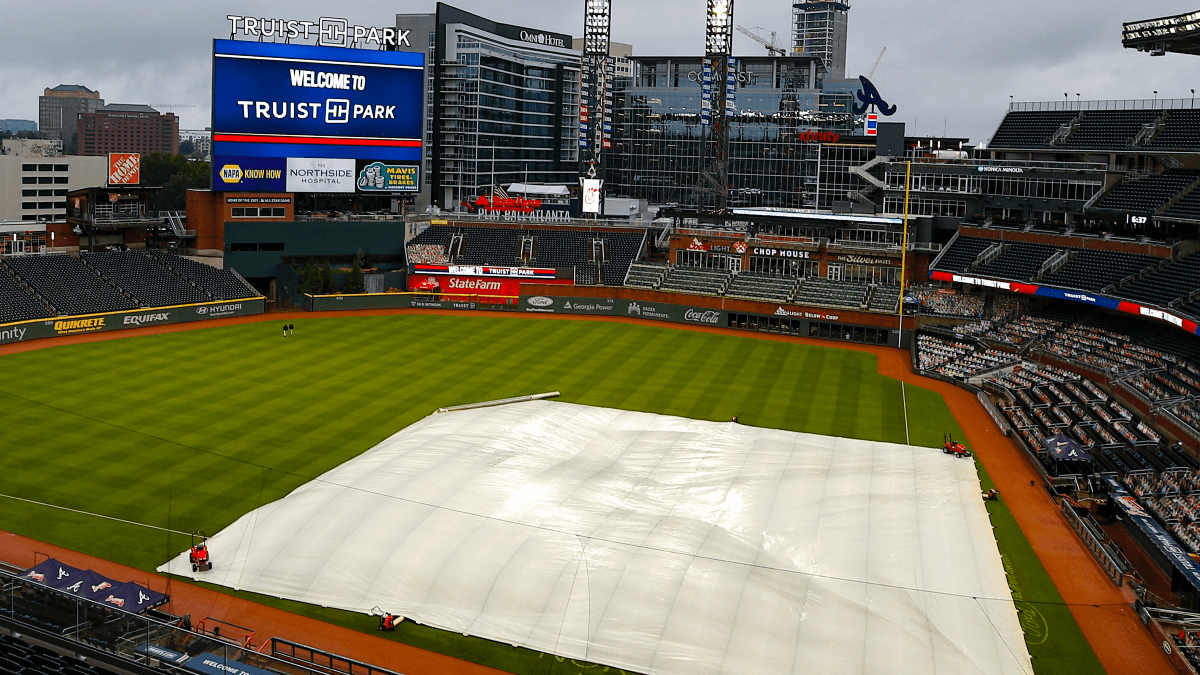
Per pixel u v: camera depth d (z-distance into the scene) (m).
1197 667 35.91
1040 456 59.88
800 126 186.50
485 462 50.09
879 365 89.62
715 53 129.62
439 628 37.34
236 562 41.44
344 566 40.38
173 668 32.91
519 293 113.12
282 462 55.00
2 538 43.97
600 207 139.00
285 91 109.62
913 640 36.03
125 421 61.94
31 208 153.62
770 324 106.12
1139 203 90.88
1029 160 106.88
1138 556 47.16
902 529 45.12
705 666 34.78
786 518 45.78
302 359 82.31
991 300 100.19
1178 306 74.62
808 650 35.38
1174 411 61.72
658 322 109.81
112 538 44.38
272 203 111.44
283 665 33.75
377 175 116.06
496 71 174.00
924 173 110.25
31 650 34.03
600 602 37.91
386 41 114.81
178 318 97.88
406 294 111.94
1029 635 38.56
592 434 57.97
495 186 154.50
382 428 62.19
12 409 63.72
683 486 49.47
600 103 141.00
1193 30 79.12
